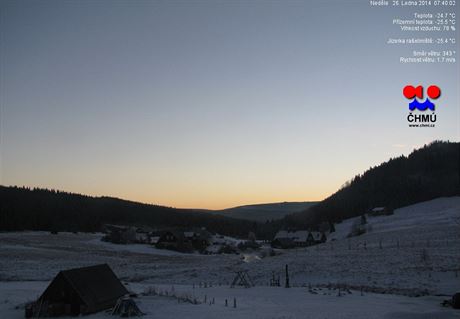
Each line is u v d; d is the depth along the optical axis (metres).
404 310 41.31
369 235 111.44
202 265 89.69
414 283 55.97
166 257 109.75
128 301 40.62
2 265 77.44
